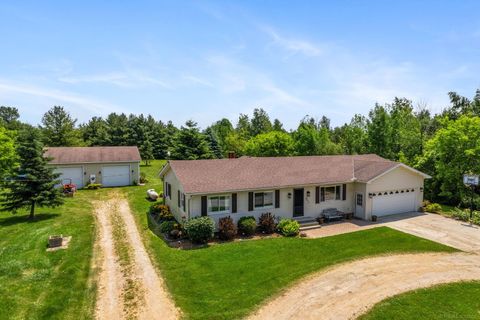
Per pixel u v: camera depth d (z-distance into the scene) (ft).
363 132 144.87
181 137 145.38
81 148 119.65
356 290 37.78
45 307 33.60
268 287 38.52
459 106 144.36
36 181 66.64
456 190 85.97
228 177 65.00
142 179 120.57
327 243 54.95
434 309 33.60
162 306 34.65
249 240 57.16
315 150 148.56
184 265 45.32
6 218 69.00
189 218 58.29
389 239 57.11
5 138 95.45
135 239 56.75
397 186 76.13
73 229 61.31
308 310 33.42
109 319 32.17
